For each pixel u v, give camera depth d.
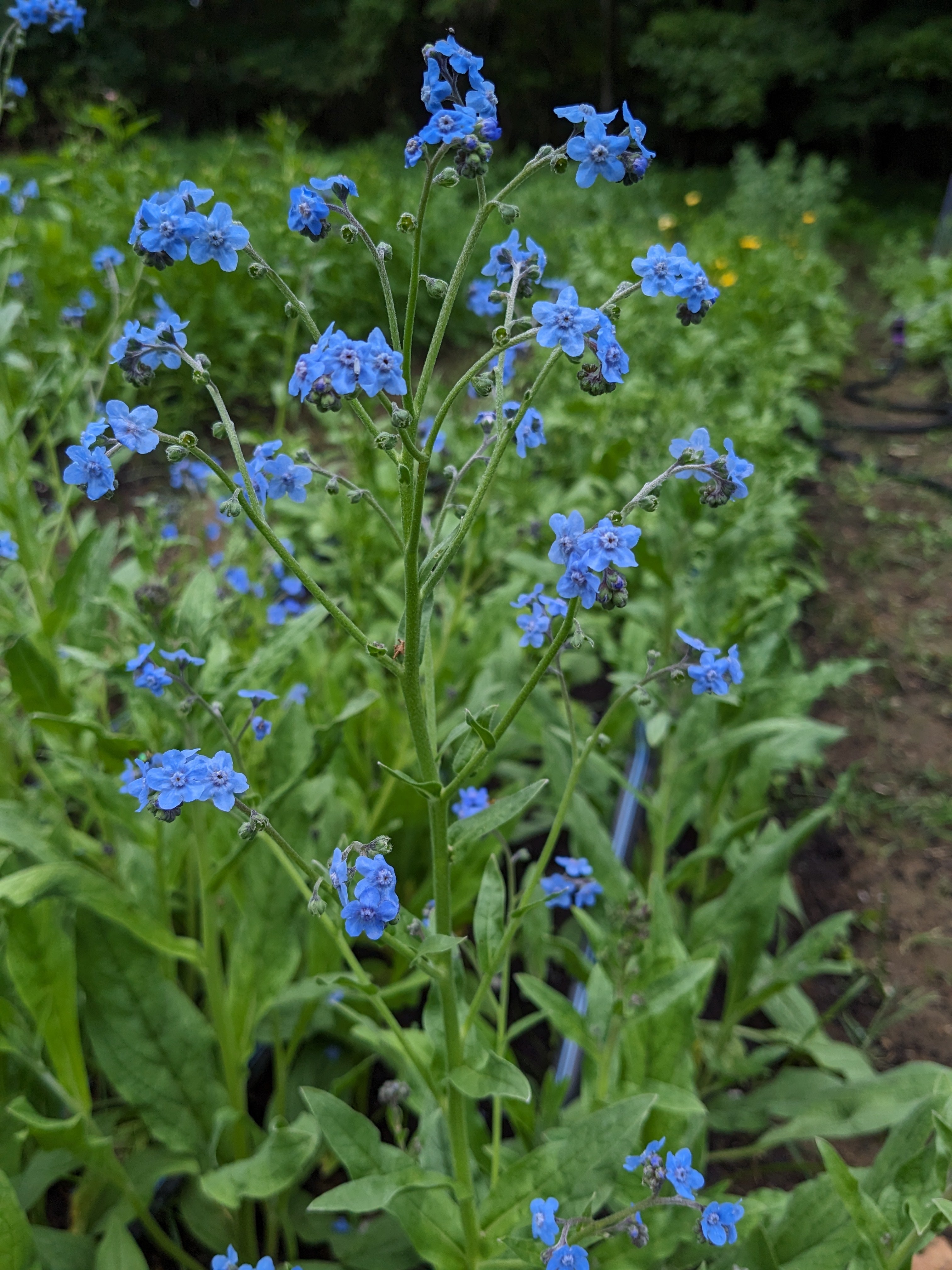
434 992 1.72
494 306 2.45
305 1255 2.37
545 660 1.33
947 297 9.29
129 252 4.34
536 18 19.97
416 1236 1.78
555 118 21.45
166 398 7.12
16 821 1.87
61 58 18.83
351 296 8.17
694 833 3.72
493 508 3.79
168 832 2.27
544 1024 2.92
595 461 4.50
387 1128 2.68
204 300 7.00
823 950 2.68
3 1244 1.58
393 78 21.03
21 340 3.50
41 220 6.55
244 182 8.18
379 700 3.10
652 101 20.91
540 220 12.36
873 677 4.86
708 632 3.03
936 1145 1.69
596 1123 1.67
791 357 8.12
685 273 1.28
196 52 21.23
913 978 3.32
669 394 5.17
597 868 2.54
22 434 2.65
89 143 6.86
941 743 4.42
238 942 2.18
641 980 2.01
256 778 2.70
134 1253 1.88
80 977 1.95
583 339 1.23
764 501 4.67
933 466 7.06
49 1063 2.25
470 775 1.43
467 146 1.20
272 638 2.02
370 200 9.41
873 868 3.77
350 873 1.31
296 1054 2.68
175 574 3.66
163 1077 2.03
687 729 2.87
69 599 2.43
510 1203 1.70
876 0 18.17
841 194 18.44
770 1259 1.75
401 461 1.37
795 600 4.18
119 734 2.70
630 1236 1.48
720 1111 2.64
